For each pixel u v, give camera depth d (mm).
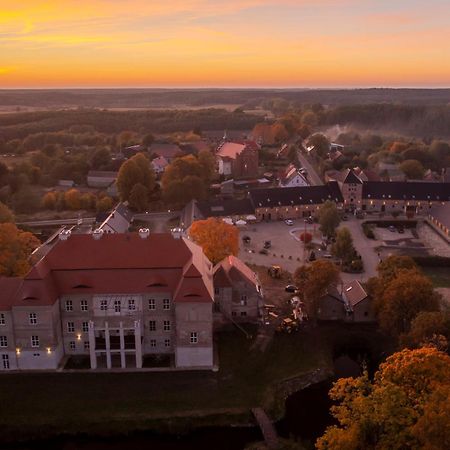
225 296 116312
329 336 114812
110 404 92438
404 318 106500
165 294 102125
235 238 139750
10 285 100812
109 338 101250
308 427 89812
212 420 89875
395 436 59188
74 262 102875
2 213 171125
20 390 95062
